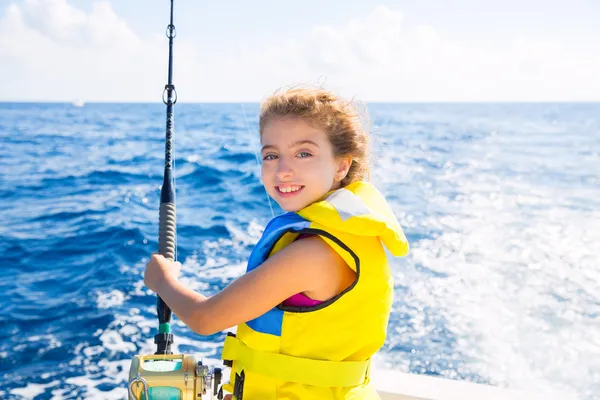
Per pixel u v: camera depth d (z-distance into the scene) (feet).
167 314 5.35
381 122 137.90
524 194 47.93
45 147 69.72
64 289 23.73
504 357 17.94
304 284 4.30
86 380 16.60
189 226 32.83
